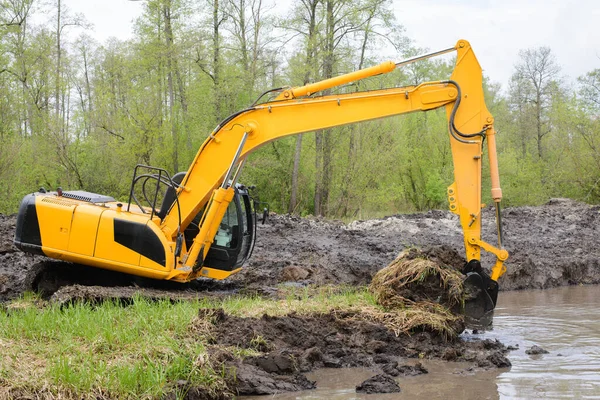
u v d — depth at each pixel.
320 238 18.59
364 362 7.74
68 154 30.80
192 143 33.00
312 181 34.16
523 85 53.50
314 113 10.00
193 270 10.76
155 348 6.83
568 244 18.73
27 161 30.55
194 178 10.55
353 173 32.09
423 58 9.48
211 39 31.58
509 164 37.53
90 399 5.70
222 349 7.21
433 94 9.45
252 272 13.06
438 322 8.62
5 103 31.53
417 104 9.54
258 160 31.64
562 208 26.42
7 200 28.20
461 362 7.94
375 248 17.39
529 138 52.44
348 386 6.91
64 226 10.27
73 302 9.19
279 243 17.56
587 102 39.09
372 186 33.22
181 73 33.22
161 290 10.46
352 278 13.97
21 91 33.81
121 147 29.88
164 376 6.18
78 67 54.62
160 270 10.14
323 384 6.98
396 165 34.50
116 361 6.46
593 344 8.79
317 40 30.67
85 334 7.17
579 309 11.82
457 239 19.08
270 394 6.58
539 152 49.41
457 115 9.33
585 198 36.53
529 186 39.03
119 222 10.20
